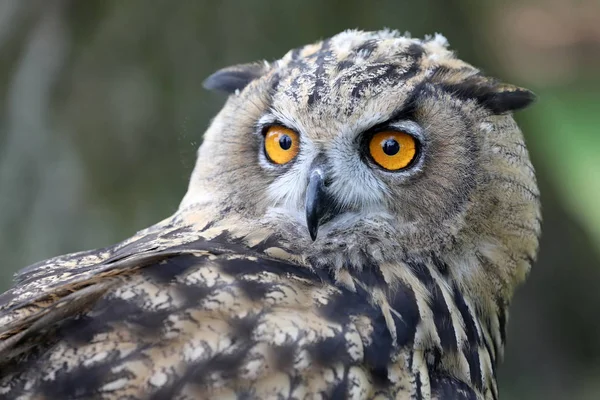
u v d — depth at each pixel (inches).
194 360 116.0
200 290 116.7
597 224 190.9
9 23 147.5
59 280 118.3
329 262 119.6
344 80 120.0
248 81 122.5
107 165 145.3
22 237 144.6
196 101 143.6
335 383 116.6
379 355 117.5
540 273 184.2
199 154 122.0
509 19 278.8
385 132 120.3
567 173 197.8
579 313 184.5
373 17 150.4
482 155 120.6
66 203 145.1
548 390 178.4
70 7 147.6
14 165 146.3
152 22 146.3
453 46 161.2
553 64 314.8
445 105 120.3
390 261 120.0
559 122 228.2
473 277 120.9
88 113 146.3
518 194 121.3
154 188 144.7
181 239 119.5
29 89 147.3
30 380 115.7
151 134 145.1
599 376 180.1
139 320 116.3
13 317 116.9
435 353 119.0
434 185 120.3
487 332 121.5
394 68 120.3
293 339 116.6
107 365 115.8
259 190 120.5
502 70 175.2
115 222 144.3
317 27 146.9
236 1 145.4
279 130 120.6
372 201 120.1
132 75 146.3
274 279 117.4
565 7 338.6
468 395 119.1
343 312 117.6
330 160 120.1
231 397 116.0
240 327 116.5
